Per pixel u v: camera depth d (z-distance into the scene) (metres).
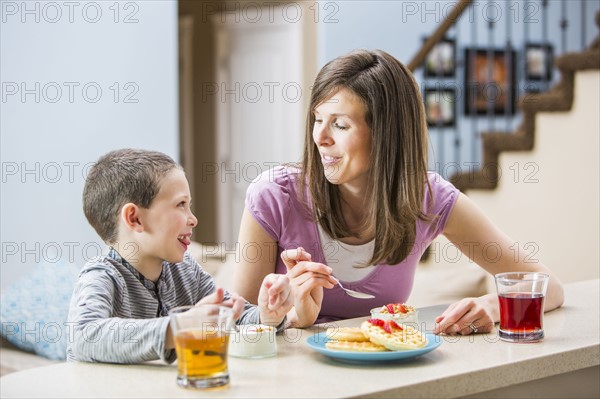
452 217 2.27
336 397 1.34
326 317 2.25
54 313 3.92
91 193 1.82
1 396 1.38
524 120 4.75
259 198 2.20
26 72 4.77
